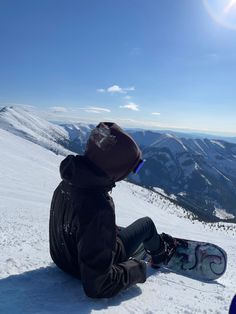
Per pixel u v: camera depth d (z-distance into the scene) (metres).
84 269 1.28
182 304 1.50
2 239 2.67
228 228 31.02
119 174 1.31
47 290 1.32
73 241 1.35
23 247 2.14
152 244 1.82
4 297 1.19
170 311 1.37
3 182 18.89
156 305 1.41
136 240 1.60
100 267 1.28
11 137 53.53
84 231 1.28
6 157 31.22
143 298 1.45
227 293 1.93
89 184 1.29
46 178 25.58
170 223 22.08
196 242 2.18
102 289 1.30
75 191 1.32
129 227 1.60
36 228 4.66
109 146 1.28
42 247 2.31
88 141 1.33
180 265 2.12
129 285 1.43
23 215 7.89
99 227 1.28
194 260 2.13
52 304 1.21
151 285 1.68
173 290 1.71
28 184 20.59
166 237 2.10
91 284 1.27
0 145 39.38
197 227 25.69
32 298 1.23
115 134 1.30
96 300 1.31
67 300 1.27
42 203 13.21
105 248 1.29
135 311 1.30
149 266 2.04
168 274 2.01
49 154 49.91
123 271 1.40
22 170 26.67
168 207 56.12
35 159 37.91
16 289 1.28
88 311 1.20
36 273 1.48
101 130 1.31
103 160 1.29
